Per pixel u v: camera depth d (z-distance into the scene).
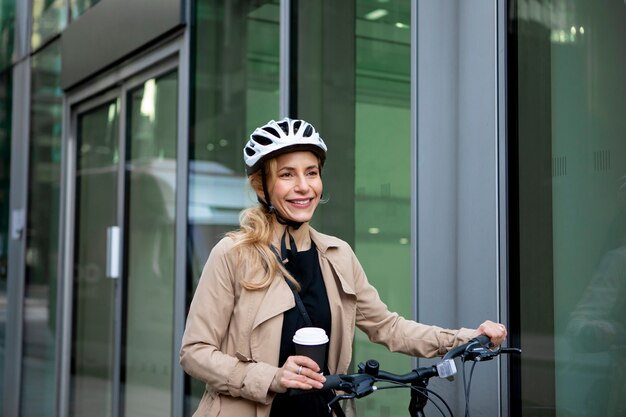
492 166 3.46
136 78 6.66
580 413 3.18
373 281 4.23
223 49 5.63
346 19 4.54
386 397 4.09
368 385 2.33
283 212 2.68
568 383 3.22
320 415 2.61
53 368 7.87
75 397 7.51
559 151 3.27
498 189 3.45
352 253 2.84
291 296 2.62
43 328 8.15
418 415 2.48
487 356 2.41
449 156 3.68
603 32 3.11
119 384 6.72
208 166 5.70
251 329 2.61
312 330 2.37
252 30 5.37
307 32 4.88
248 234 2.66
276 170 2.67
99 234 7.20
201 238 5.72
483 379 3.47
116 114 6.99
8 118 9.25
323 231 4.69
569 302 3.22
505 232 3.43
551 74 3.31
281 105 5.03
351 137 4.46
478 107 3.54
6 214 9.20
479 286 3.50
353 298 2.74
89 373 7.27
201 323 2.63
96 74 7.15
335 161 4.61
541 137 3.35
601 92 3.12
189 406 5.74
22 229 8.69
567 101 3.25
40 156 8.39
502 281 3.43
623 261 3.04
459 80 3.64
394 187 4.07
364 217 4.32
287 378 2.36
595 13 3.15
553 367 3.28
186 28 5.87
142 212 6.50
